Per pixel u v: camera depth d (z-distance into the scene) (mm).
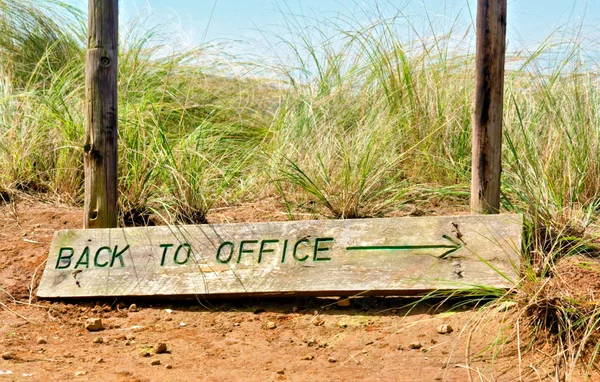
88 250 4836
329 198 5570
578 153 5484
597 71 6562
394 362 3561
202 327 4227
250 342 3953
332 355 3721
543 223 4605
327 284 4375
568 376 3221
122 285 4656
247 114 8281
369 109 6930
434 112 6562
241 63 8469
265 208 5859
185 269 4629
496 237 4273
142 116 6398
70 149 6316
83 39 8758
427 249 4355
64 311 4535
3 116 6891
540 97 6484
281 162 6207
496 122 4520
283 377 3420
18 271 4977
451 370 3406
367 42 7406
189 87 8289
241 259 4594
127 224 5492
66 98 7012
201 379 3412
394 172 6234
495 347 3580
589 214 4645
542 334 3586
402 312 4184
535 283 3707
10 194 6223
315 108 6992
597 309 3486
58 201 6164
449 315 4031
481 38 4480
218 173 6375
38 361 3686
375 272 4348
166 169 5711
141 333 4145
